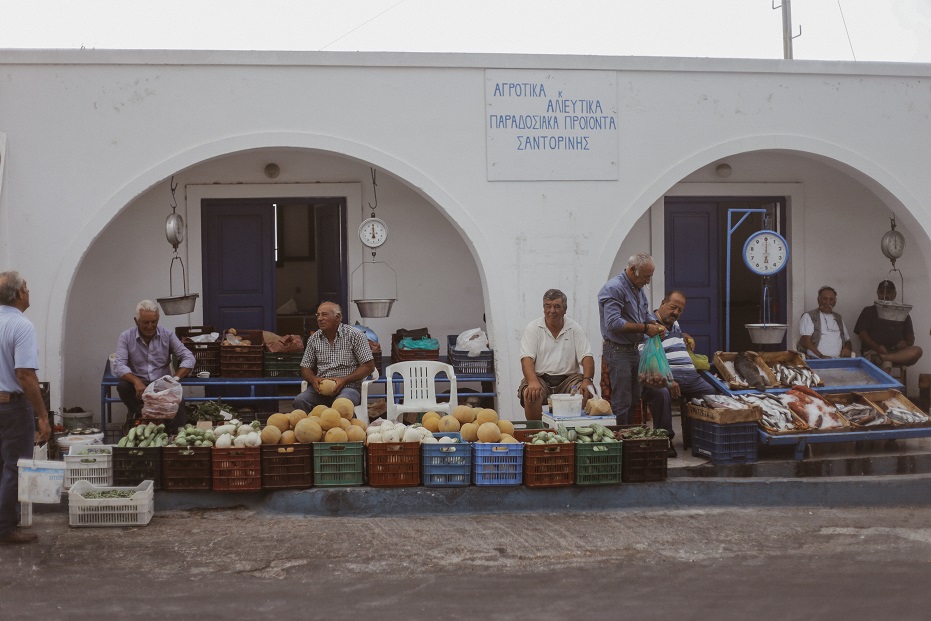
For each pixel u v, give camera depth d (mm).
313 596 4855
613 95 9078
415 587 5012
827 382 8766
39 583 5031
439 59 8844
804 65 9328
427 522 6344
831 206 10609
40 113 8461
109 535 5961
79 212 8508
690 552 5711
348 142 8766
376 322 10141
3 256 8438
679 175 9195
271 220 10062
